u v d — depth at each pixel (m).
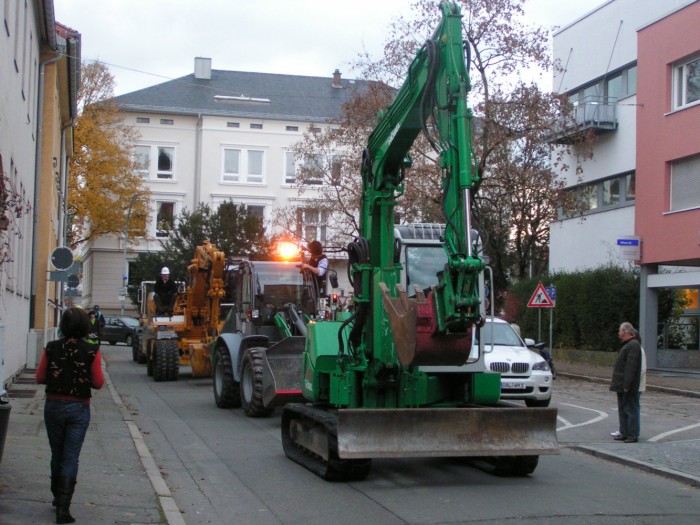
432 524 7.52
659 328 29.25
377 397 9.98
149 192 50.50
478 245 8.12
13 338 17.98
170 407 16.86
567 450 12.14
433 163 28.73
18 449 9.99
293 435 10.97
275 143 56.88
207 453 11.41
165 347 22.81
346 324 10.14
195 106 56.59
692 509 8.31
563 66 35.94
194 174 56.41
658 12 30.36
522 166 30.08
